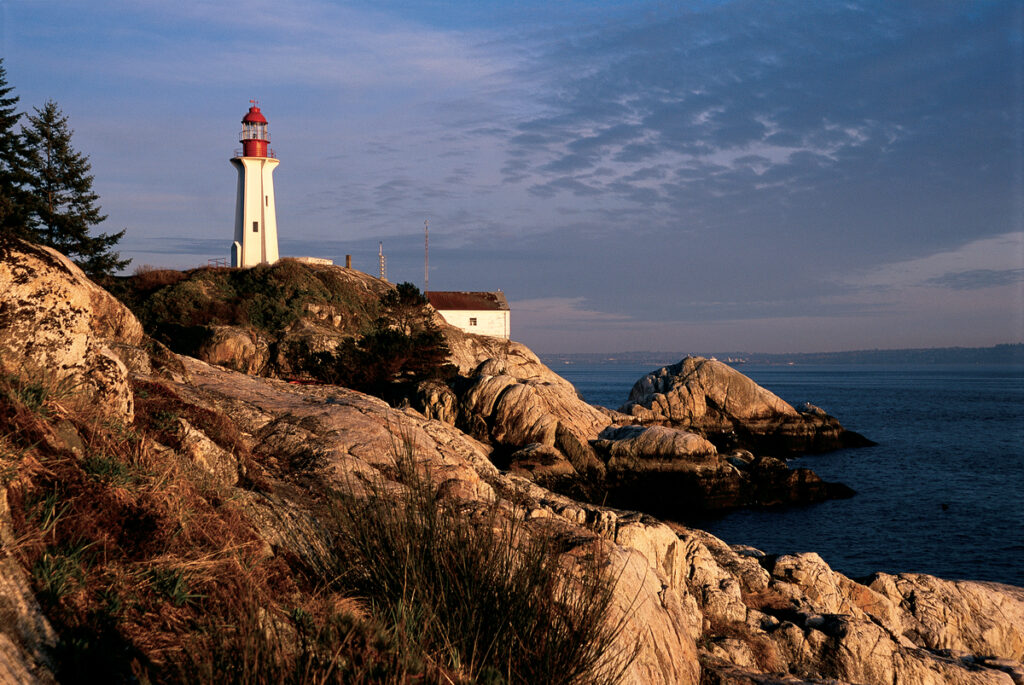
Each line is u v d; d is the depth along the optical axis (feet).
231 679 11.46
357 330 191.72
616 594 25.22
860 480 141.69
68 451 15.78
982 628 46.96
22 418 15.24
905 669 36.63
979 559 87.71
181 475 18.20
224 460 24.07
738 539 98.22
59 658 10.78
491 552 17.90
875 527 103.81
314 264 225.97
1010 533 99.86
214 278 200.75
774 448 182.39
